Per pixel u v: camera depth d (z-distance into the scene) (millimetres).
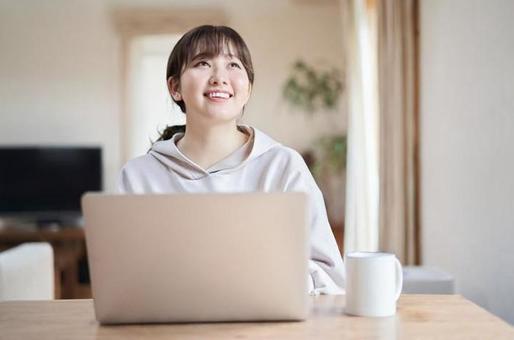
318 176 6242
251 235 1055
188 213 1043
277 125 6355
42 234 5512
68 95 6387
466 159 2709
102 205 1048
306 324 1090
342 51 6293
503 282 2277
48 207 6020
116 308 1087
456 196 2859
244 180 1473
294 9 6277
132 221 1049
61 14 6367
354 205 3857
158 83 6344
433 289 2443
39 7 6316
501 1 2283
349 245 3861
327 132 6332
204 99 1422
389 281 1147
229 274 1068
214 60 1426
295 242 1062
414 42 3516
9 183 6000
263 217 1049
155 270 1065
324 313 1165
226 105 1427
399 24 3498
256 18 6340
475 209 2598
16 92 6395
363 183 3848
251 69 1470
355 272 1148
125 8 6285
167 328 1077
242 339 1002
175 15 6238
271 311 1093
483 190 2496
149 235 1052
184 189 1454
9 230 5566
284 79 6355
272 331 1047
